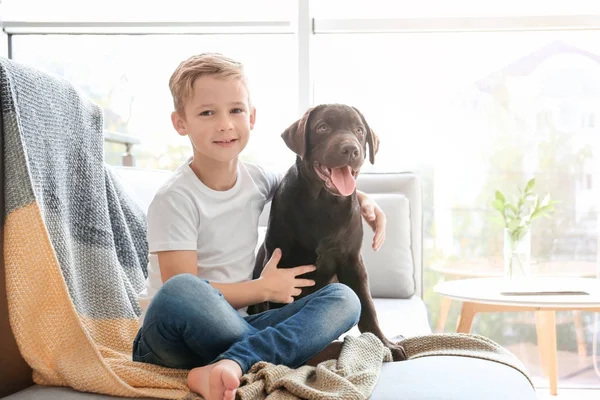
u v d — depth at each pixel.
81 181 1.46
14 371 1.20
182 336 1.14
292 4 2.93
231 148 1.41
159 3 2.99
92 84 3.09
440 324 2.99
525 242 2.52
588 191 2.92
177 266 1.34
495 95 2.96
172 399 1.09
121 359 1.23
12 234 1.16
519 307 2.10
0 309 1.17
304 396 1.00
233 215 1.46
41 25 3.01
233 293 1.29
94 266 1.43
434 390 1.08
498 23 2.87
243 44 3.01
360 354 1.23
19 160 1.17
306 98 2.89
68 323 1.18
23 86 1.25
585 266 2.92
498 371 1.20
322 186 1.41
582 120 2.93
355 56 2.98
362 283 1.48
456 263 2.99
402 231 2.46
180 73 1.43
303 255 1.47
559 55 2.93
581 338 2.82
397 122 2.99
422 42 2.97
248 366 1.08
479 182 2.97
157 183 2.33
